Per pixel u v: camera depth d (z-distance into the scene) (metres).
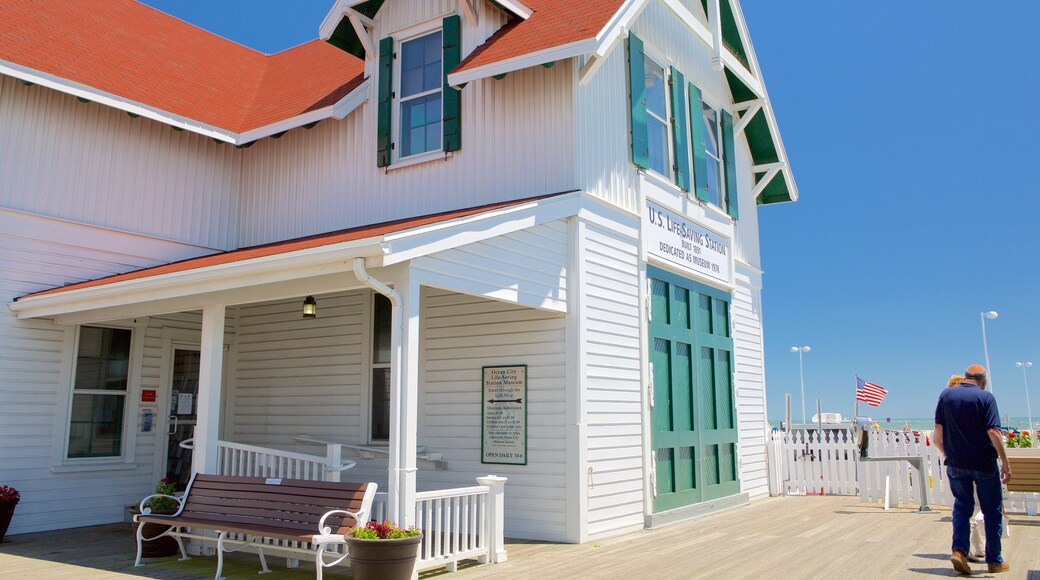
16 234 9.84
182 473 11.59
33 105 10.16
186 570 7.42
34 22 11.10
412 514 6.79
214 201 12.26
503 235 8.25
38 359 9.98
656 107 11.80
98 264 10.64
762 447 14.50
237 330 12.20
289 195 12.05
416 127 10.92
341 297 11.24
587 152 9.71
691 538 9.23
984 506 6.98
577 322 9.17
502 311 9.66
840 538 9.12
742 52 14.15
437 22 10.84
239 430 11.87
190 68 13.02
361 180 11.26
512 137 9.95
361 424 10.70
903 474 12.80
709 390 12.42
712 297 12.96
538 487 9.12
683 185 12.10
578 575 7.03
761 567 7.36
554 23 10.00
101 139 10.85
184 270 8.03
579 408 9.00
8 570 7.39
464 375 9.83
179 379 11.78
